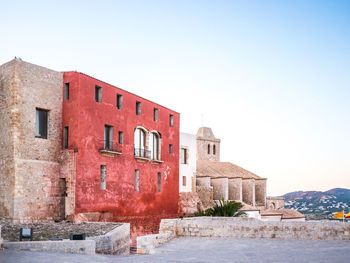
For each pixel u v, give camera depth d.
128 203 37.84
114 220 35.53
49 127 32.06
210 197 58.75
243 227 24.23
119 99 38.34
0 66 31.33
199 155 90.81
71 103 32.81
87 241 19.12
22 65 30.39
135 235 38.34
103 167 35.06
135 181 40.09
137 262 15.60
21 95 30.11
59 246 18.47
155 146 44.28
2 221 28.70
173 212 46.31
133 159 39.22
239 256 17.22
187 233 25.62
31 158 30.42
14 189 28.81
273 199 79.62
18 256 15.94
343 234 21.64
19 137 29.67
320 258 15.67
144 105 41.84
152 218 41.75
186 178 54.50
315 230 22.31
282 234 23.12
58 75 33.16
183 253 19.05
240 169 76.62
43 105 31.69
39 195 30.52
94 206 33.16
